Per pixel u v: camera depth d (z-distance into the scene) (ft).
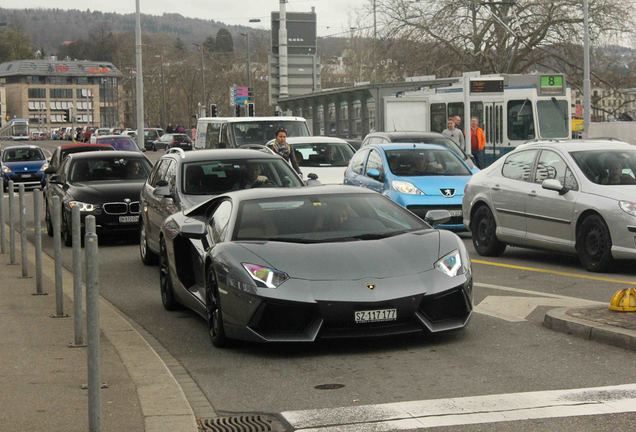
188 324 38.42
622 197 47.93
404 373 28.22
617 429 21.81
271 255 31.78
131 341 33.78
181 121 469.57
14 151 151.02
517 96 126.52
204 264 34.12
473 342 32.19
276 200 35.88
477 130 112.27
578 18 188.85
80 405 24.75
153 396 25.81
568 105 126.93
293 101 187.32
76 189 70.85
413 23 203.62
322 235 33.78
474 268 52.06
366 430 22.52
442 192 66.95
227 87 432.66
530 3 191.83
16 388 26.61
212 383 28.07
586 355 29.66
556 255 57.41
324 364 29.86
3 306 41.22
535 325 34.88
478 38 198.80
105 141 155.02
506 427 22.24
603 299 40.73
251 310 30.66
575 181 50.70
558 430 21.86
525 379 26.86
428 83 149.18
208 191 51.78
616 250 47.75
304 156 84.94
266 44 433.48
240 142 101.45
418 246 32.58
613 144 52.95
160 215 54.13
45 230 83.87
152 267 58.49
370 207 35.70
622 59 197.26
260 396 26.35
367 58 272.31
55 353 31.40
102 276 54.60
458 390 25.93
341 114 164.55
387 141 81.71
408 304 30.40
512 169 55.93
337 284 30.50
